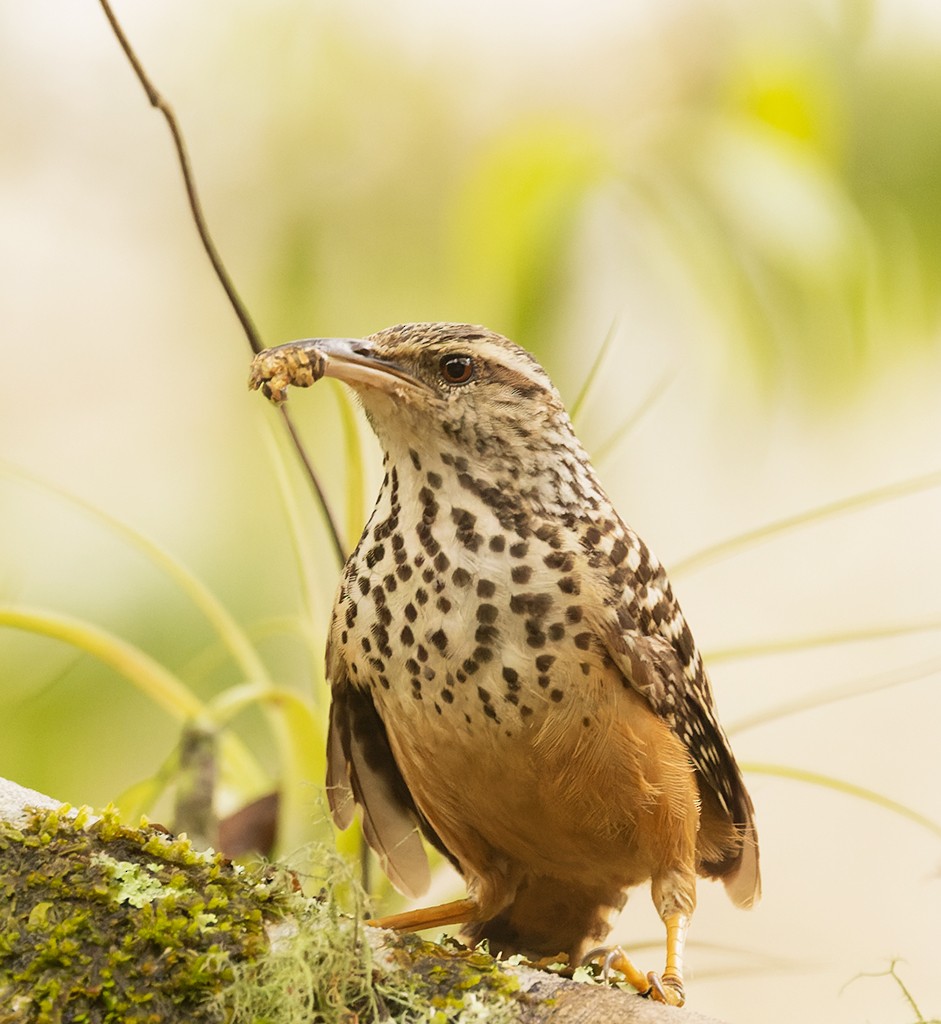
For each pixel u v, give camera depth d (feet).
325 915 14.32
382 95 39.29
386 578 20.38
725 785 22.70
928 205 35.24
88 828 14.69
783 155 32.27
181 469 42.34
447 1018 13.92
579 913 22.72
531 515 20.47
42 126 47.60
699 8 36.65
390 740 21.31
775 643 25.08
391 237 39.32
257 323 40.57
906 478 46.83
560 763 19.97
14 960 13.69
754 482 46.24
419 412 20.56
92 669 33.30
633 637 20.18
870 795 24.12
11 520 34.06
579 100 37.06
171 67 42.70
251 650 25.68
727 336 33.30
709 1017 14.10
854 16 34.73
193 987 13.66
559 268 33.04
